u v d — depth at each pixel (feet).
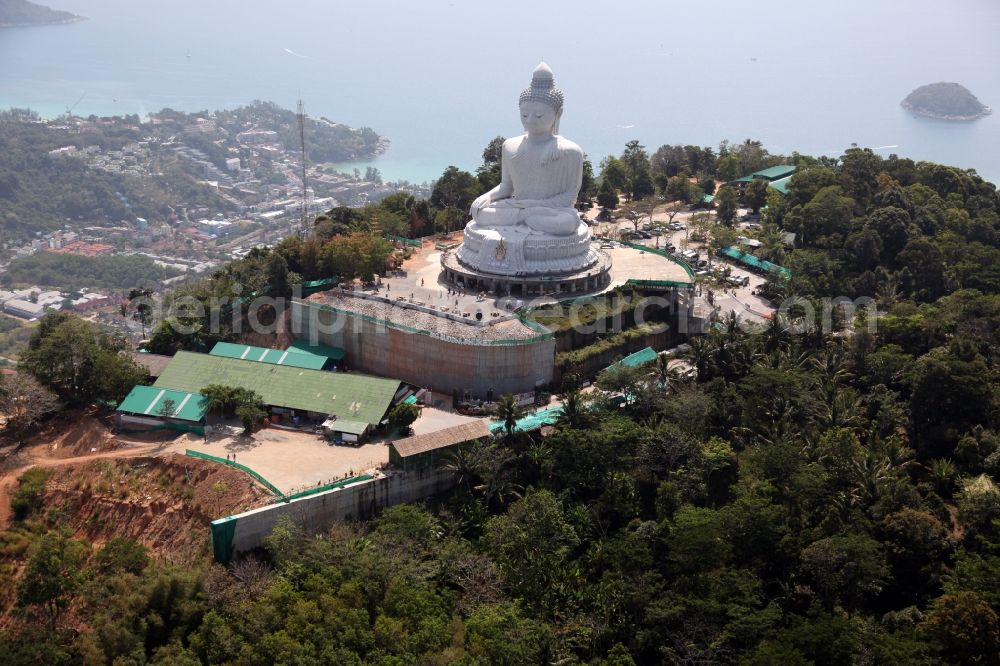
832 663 368.89
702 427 485.15
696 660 378.73
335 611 372.58
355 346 564.71
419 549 413.18
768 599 411.75
